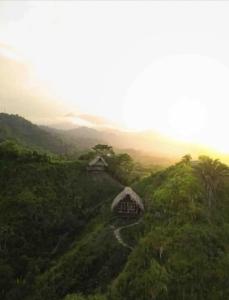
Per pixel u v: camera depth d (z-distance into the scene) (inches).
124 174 6476.4
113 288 3021.7
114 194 5762.8
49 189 5600.4
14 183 5674.2
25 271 4382.4
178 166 5123.0
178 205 3922.2
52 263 4274.1
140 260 3171.8
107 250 3676.2
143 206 4404.5
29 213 5108.3
